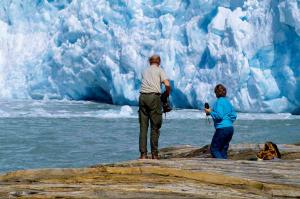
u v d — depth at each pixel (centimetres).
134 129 5466
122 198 1050
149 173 1359
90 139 4731
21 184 1230
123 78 7475
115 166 1512
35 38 8775
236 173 1438
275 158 1819
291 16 6469
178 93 7306
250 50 6856
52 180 1284
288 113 6812
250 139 4716
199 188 1185
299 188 1248
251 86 6781
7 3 8938
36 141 4616
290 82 6644
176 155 2292
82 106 7612
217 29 6975
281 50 6750
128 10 7694
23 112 6844
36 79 8312
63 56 8031
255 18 6931
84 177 1312
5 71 8625
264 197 1133
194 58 7188
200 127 5612
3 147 4294
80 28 7888
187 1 7512
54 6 8788
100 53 7694
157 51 7338
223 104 1767
